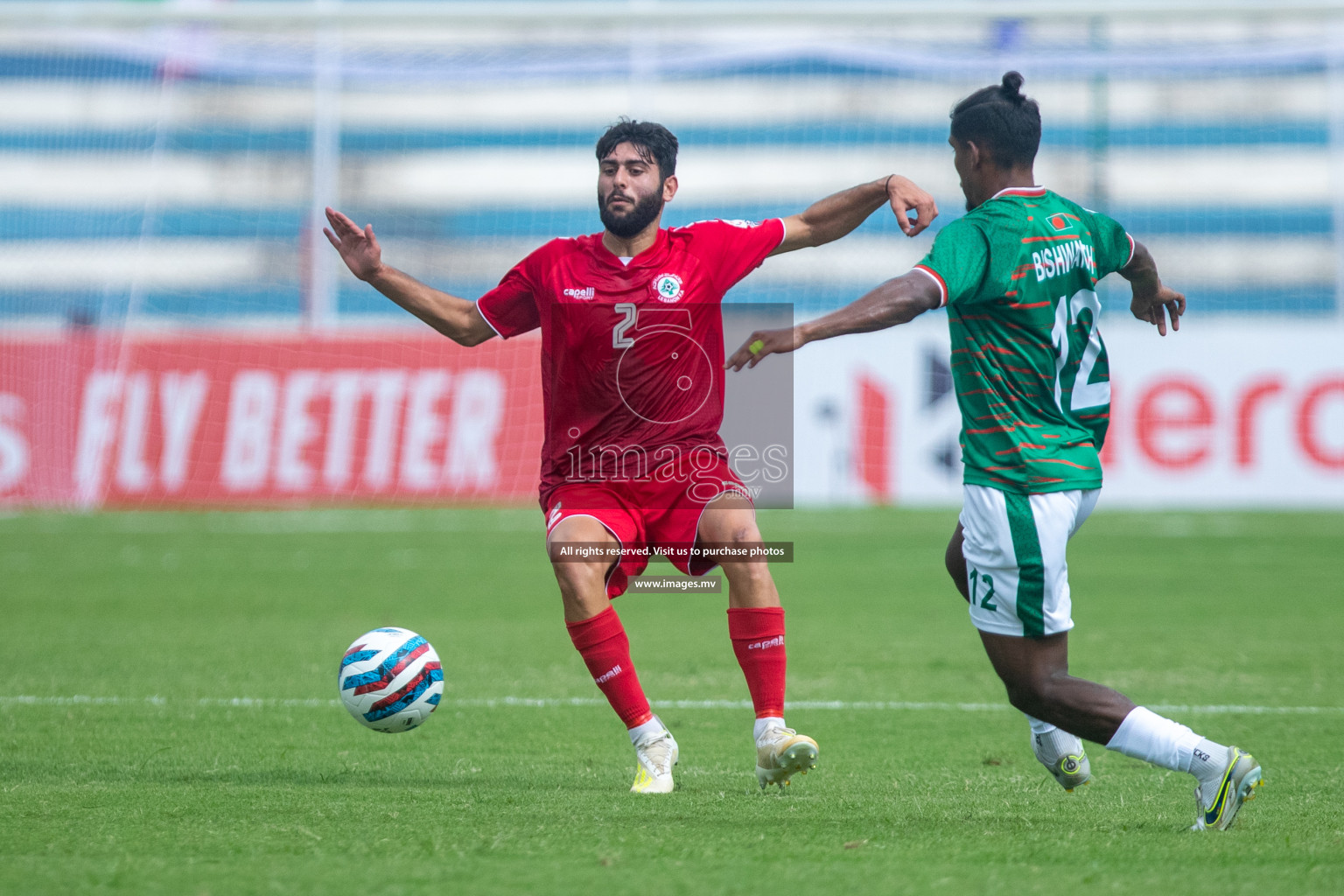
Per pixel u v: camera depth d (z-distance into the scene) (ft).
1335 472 201.05
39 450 212.23
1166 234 296.51
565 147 319.68
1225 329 203.51
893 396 207.21
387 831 42.32
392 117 323.57
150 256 300.61
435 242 310.86
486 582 129.59
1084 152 293.23
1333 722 65.41
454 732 63.16
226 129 319.68
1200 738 42.78
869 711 68.74
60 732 62.08
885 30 229.45
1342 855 39.27
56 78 298.15
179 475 211.20
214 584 127.13
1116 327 206.08
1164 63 201.67
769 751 47.96
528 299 53.78
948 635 96.27
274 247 314.14
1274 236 295.28
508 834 41.88
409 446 210.38
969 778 52.95
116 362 213.46
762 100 307.78
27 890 35.24
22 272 294.25
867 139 302.04
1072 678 44.37
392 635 53.93
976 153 45.62
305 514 204.44
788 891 35.14
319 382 212.02
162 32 216.95
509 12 140.56
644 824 43.52
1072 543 160.45
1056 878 36.52
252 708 68.90
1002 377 44.04
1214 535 169.27
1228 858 38.88
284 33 231.71
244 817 44.47
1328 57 204.44
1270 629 98.02
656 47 232.12
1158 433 204.03
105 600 115.75
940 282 41.93
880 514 197.47
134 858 38.63
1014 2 133.18
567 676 79.36
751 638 50.26
